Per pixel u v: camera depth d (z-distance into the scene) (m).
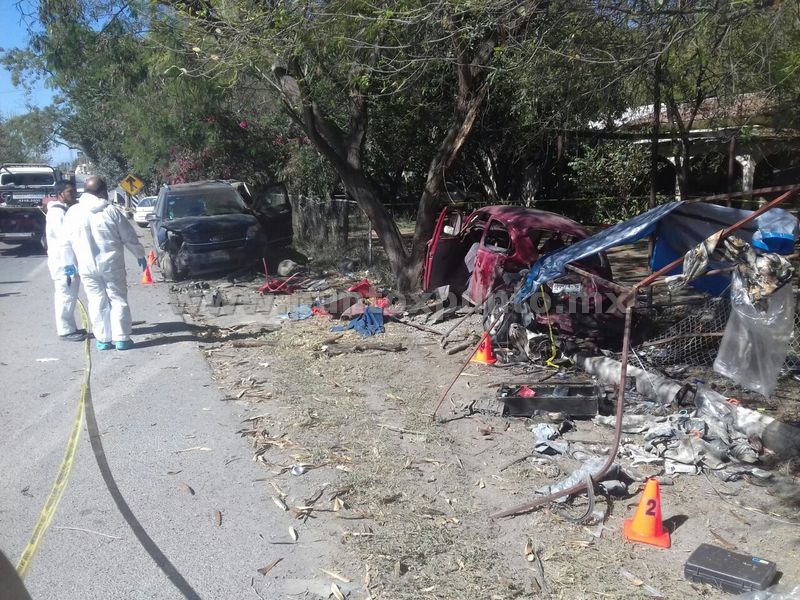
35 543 4.33
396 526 4.56
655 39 8.77
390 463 5.48
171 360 8.27
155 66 12.11
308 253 16.88
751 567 3.93
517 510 4.69
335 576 4.02
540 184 20.58
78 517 4.68
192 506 4.83
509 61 10.07
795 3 7.47
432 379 7.55
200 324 10.23
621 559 4.19
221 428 6.20
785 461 5.38
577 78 10.08
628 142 19.27
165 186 15.76
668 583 3.95
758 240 5.57
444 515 4.71
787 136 14.75
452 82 15.00
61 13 12.59
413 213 22.27
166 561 4.17
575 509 4.74
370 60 10.76
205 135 20.67
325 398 6.97
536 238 9.23
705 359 7.58
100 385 7.38
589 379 7.30
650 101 12.39
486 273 9.54
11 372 7.88
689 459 5.36
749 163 18.16
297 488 5.09
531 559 4.18
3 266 17.53
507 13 8.80
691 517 4.65
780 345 5.70
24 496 4.99
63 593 3.86
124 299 8.77
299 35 9.66
